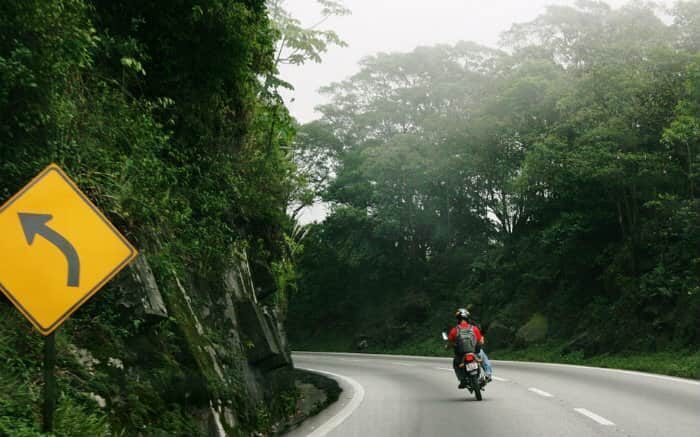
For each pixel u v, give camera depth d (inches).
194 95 445.4
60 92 275.9
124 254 184.5
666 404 400.8
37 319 178.9
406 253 2085.4
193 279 389.7
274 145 582.9
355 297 2220.7
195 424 277.9
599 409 389.7
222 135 498.9
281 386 560.4
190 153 442.0
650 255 1080.2
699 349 830.5
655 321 955.3
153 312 278.7
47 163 260.1
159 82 422.6
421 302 1856.5
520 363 930.1
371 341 1943.9
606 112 1039.6
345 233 2132.1
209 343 355.6
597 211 1215.6
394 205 1905.8
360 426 362.0
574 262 1295.5
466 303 1685.5
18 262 179.2
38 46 253.8
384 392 581.6
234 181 496.4
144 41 408.8
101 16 383.9
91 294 181.3
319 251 2327.8
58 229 182.2
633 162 987.9
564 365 843.4
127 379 250.4
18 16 245.4
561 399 451.2
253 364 438.0
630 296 1037.8
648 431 307.0
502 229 1796.3
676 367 671.8
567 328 1237.7
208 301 399.9
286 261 734.5
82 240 183.0
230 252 454.9
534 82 1435.8
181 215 370.9
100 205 290.5
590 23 1571.1
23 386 203.2
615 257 1163.3
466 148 1636.3
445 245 2034.9
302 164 2101.4
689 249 985.5
